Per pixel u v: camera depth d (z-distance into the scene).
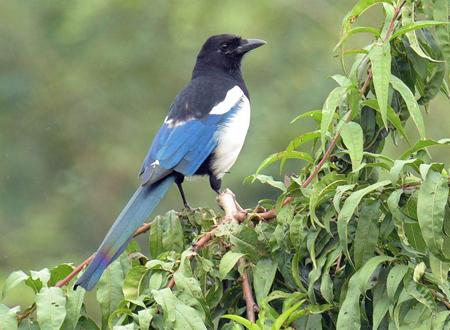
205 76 12.59
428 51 8.62
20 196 20.77
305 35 21.00
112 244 8.37
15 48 22.14
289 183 8.31
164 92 22.16
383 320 7.58
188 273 7.57
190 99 11.91
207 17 21.97
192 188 19.36
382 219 7.58
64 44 22.25
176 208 19.28
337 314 7.69
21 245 19.91
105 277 8.04
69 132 21.70
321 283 7.50
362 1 8.38
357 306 7.17
